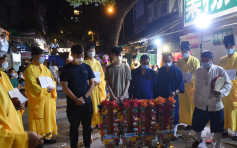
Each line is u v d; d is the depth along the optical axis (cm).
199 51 730
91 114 372
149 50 1220
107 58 744
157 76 468
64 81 351
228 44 454
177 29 1011
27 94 427
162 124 375
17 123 175
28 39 1228
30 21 1376
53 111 466
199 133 397
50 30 2828
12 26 1156
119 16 1040
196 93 395
